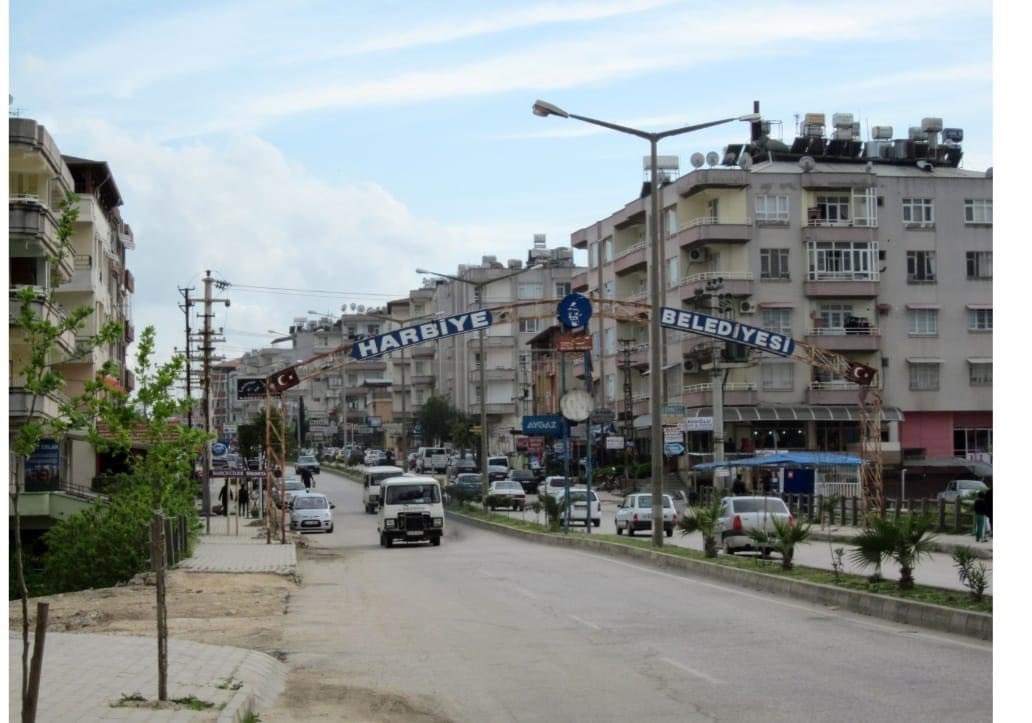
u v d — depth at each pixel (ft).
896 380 257.55
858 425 253.65
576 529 167.84
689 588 82.07
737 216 256.52
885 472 244.22
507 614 68.18
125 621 65.72
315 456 502.38
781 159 273.75
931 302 260.01
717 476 183.52
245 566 102.47
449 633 59.98
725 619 63.57
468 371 412.36
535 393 364.79
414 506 143.43
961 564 61.77
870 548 68.80
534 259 413.59
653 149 118.52
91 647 52.03
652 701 40.24
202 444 48.65
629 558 112.78
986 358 259.80
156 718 35.17
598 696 41.52
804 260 257.34
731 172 255.09
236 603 74.59
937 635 55.36
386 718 38.65
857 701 39.01
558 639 57.00
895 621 61.31
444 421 417.08
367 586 88.33
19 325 31.73
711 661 48.85
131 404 39.63
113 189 222.89
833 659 48.44
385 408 565.94
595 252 318.86
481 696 42.16
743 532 115.75
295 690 43.98
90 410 34.73
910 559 67.62
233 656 49.11
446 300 455.63
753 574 82.53
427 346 500.74
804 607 68.95
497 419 407.44
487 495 217.36
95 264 204.85
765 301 255.50
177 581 87.25
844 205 260.42
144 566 95.20
